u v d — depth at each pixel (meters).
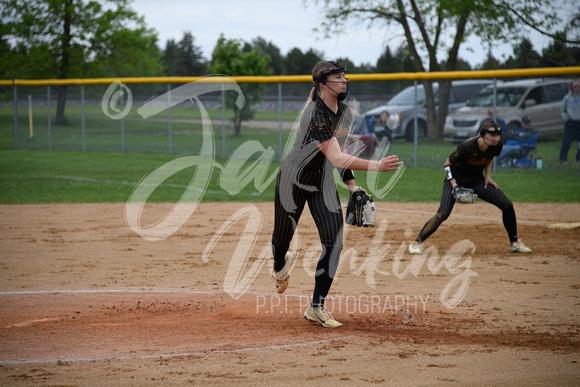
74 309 7.82
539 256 11.05
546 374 5.30
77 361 5.67
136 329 6.85
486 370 5.39
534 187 20.64
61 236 13.46
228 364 5.56
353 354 5.84
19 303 8.12
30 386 5.04
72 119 36.56
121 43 52.22
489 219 15.45
